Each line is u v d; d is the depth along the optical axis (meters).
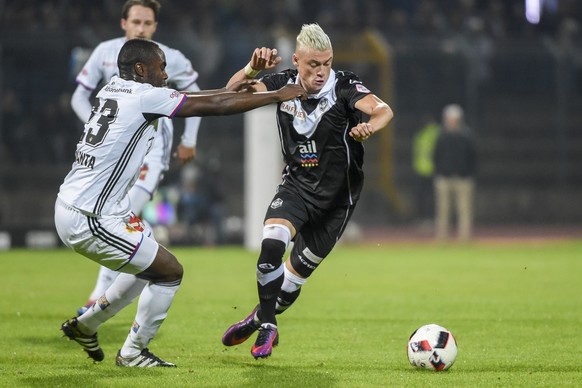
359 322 30.61
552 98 91.12
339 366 22.59
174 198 67.94
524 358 23.83
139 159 21.20
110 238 20.78
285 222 22.36
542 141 92.12
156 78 21.50
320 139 22.69
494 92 90.62
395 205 85.75
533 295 38.38
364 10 89.56
